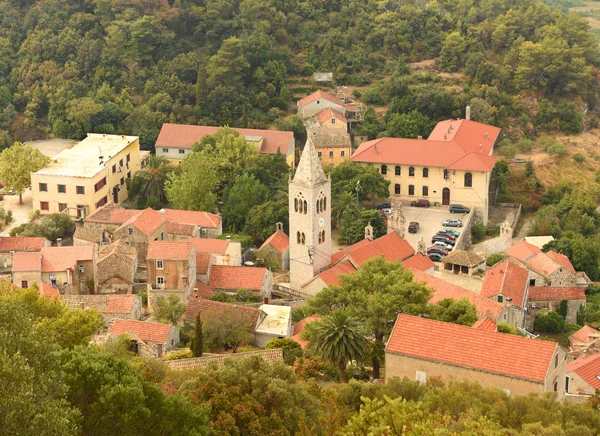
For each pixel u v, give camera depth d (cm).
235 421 9269
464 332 11544
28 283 17075
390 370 11656
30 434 6981
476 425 7925
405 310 13675
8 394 7050
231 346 15000
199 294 17338
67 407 7738
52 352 8050
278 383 9844
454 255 19188
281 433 9156
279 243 19912
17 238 19012
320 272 17762
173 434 8612
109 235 19725
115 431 8194
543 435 9231
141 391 8381
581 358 14375
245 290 17375
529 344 11188
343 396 10431
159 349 14338
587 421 10125
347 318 12750
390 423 7538
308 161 17312
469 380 11181
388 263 15238
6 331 7650
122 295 16438
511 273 17600
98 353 8894
